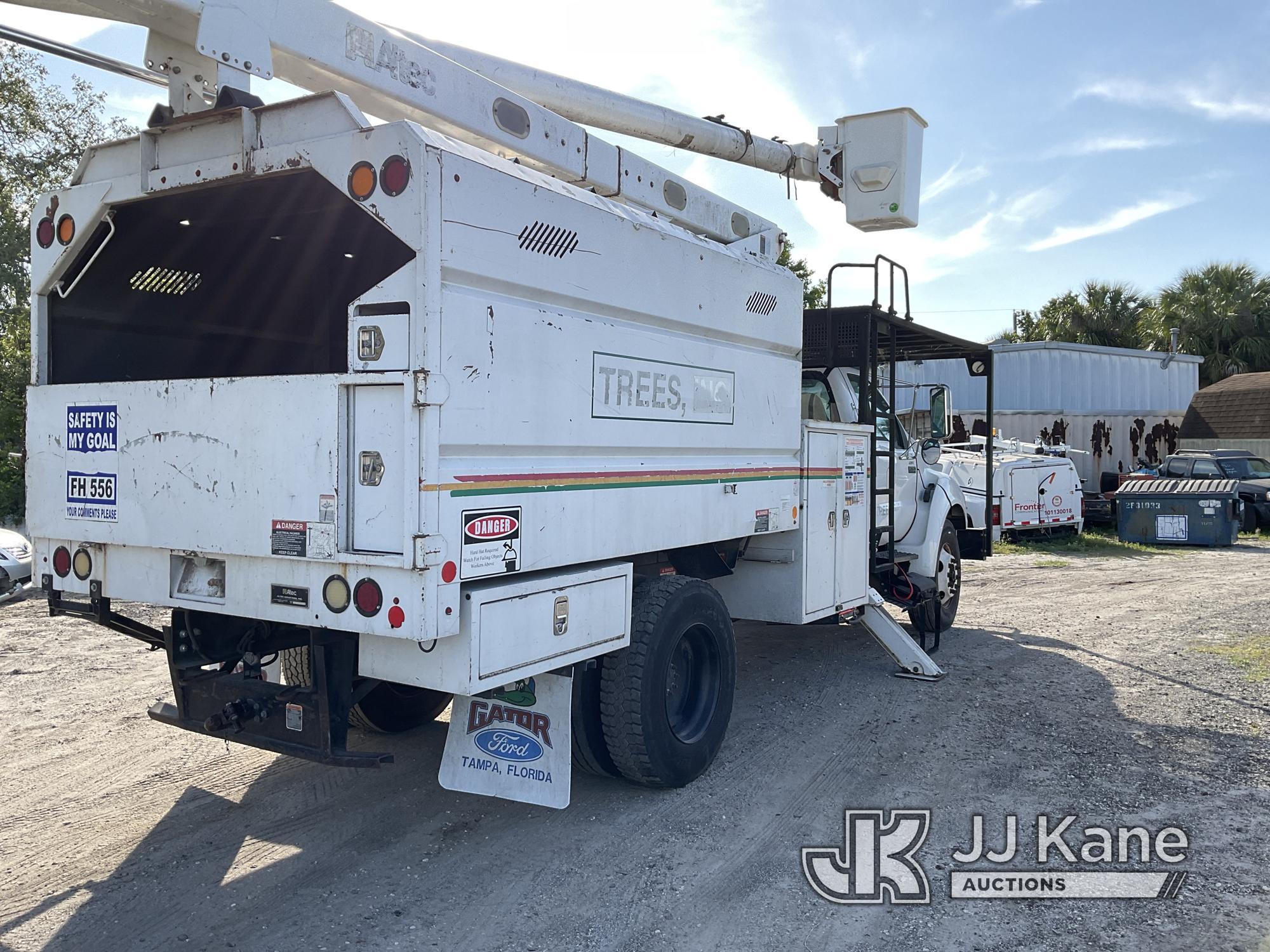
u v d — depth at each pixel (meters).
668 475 4.59
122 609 8.63
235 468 3.58
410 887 3.67
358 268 5.04
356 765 3.54
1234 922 3.44
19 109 17.97
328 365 5.21
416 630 3.19
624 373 4.26
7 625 8.36
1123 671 7.21
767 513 5.49
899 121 6.61
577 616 3.96
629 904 3.55
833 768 5.04
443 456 3.29
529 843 4.09
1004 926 3.42
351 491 3.33
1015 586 12.02
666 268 4.54
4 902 3.53
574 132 4.96
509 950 3.23
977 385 23.59
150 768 4.95
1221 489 17.17
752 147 6.83
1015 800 4.60
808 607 5.89
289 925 3.38
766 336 5.44
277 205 4.11
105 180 3.98
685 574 5.48
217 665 4.82
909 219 6.76
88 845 4.02
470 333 3.38
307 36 3.88
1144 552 16.45
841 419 7.21
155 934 3.31
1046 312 40.06
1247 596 11.12
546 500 3.78
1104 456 22.52
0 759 5.05
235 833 4.16
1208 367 35.72
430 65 4.32
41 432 4.21
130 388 3.88
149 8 3.61
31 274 4.21
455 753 4.34
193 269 4.65
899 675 7.04
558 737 4.09
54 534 4.19
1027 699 6.40
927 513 8.17
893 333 7.15
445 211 3.28
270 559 3.54
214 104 3.93
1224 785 4.79
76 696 6.23
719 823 4.31
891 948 3.27
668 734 4.55
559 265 3.84
